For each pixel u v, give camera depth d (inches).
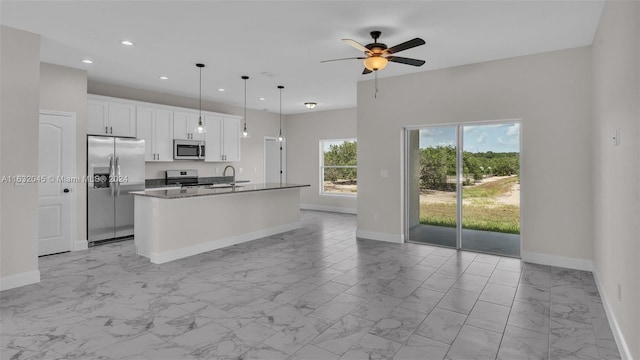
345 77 212.1
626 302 85.9
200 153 269.1
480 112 181.2
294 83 227.1
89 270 156.3
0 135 131.8
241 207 213.0
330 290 131.7
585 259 156.1
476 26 134.0
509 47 157.6
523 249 170.9
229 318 107.7
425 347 91.2
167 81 221.6
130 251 189.2
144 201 176.4
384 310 114.0
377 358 86.0
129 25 134.0
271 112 355.3
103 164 203.8
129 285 137.0
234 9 120.6
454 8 119.3
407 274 150.5
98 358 85.6
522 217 171.2
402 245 204.1
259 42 152.3
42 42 151.3
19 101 136.7
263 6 118.4
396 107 208.2
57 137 182.4
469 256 179.6
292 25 133.9
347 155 346.3
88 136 196.7
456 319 107.4
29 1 114.3
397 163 209.3
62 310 113.5
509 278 145.4
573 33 140.6
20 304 118.3
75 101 189.0
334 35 144.0
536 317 108.7
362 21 130.2
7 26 133.4
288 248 197.6
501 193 183.3
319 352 88.7
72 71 187.8
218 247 197.6
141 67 189.9
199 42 152.5
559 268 159.5
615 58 99.7
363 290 131.7
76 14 124.2
